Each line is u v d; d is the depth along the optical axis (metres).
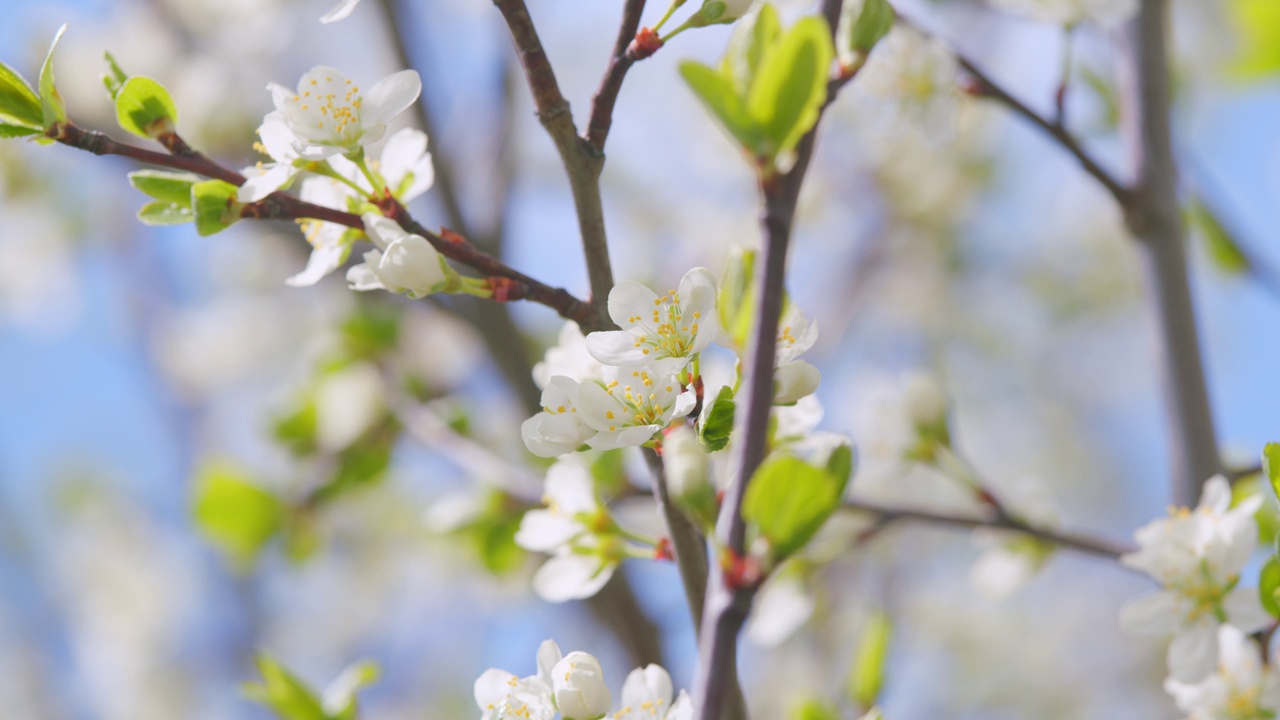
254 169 0.61
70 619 2.06
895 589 1.40
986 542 0.78
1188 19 1.20
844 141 1.58
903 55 0.75
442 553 1.30
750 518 0.57
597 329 0.60
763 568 0.57
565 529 0.65
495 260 0.60
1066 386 2.02
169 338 1.79
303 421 1.00
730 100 0.58
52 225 1.62
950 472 0.75
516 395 1.02
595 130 0.59
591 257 0.60
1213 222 0.86
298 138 0.60
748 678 1.27
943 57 0.75
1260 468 0.73
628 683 0.61
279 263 1.63
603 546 0.65
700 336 0.58
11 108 0.59
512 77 1.10
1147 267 0.76
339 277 1.06
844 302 1.65
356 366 1.02
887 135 0.79
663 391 0.59
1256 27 0.99
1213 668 0.65
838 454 0.58
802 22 0.57
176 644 1.99
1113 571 1.97
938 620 1.79
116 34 1.29
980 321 1.87
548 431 0.59
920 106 0.75
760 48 0.59
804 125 0.58
